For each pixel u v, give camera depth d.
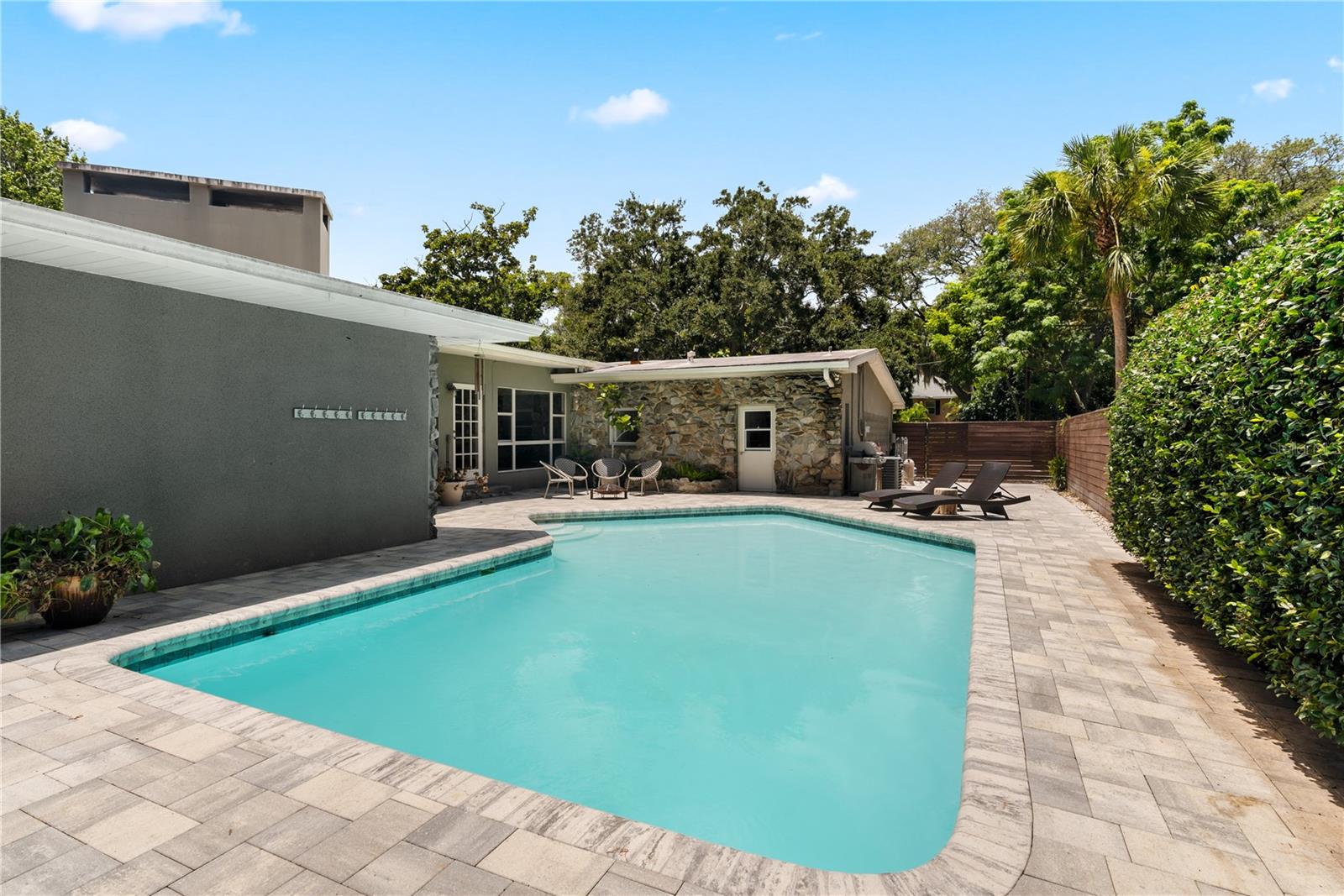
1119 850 2.14
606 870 2.04
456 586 6.80
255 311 6.34
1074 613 5.00
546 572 7.87
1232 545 3.39
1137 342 6.46
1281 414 2.95
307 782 2.57
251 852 2.13
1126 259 15.93
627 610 6.30
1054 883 1.98
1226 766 2.70
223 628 4.71
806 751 3.57
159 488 5.56
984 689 3.48
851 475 14.22
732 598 6.73
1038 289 22.34
